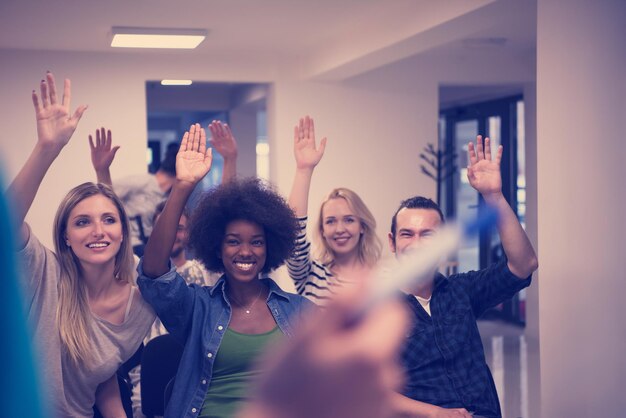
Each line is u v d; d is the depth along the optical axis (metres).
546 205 3.63
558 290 3.55
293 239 2.70
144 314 2.60
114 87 7.12
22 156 6.84
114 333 2.55
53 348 2.41
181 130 14.59
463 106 10.01
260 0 5.02
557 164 3.54
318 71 7.02
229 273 2.55
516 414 5.73
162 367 3.12
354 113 7.71
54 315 2.42
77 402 2.57
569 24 3.43
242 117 11.33
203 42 6.67
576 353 3.43
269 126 7.82
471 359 2.88
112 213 2.57
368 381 0.18
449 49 7.48
